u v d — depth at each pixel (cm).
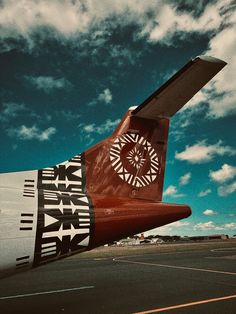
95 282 835
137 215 453
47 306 564
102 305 567
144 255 1895
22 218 379
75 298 630
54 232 392
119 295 657
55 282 842
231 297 631
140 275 963
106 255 2002
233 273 992
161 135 526
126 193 481
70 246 404
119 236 441
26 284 812
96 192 465
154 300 607
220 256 1670
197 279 871
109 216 436
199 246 2934
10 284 813
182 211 484
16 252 370
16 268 379
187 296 643
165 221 471
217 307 551
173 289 721
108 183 475
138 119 516
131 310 531
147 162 507
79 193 450
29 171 440
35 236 380
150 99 457
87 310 533
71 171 461
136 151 504
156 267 1182
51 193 423
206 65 376
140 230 455
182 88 417
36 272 1070
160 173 512
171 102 459
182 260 1459
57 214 401
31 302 596
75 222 409
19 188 415
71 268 1191
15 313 516
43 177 442
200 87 412
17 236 372
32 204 394
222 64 375
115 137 501
